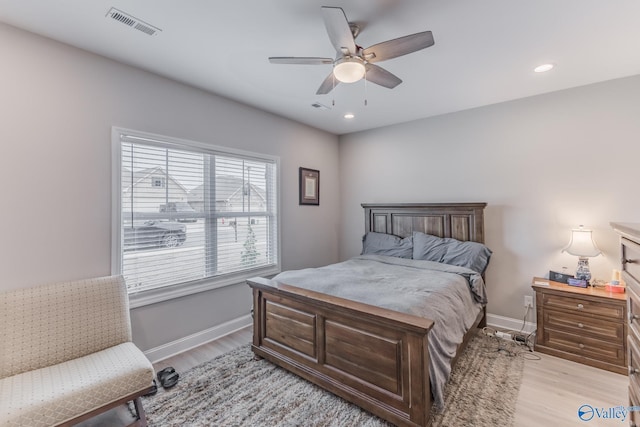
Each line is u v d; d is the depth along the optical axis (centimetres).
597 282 257
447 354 182
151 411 188
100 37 195
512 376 224
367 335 181
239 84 271
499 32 190
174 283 266
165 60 227
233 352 265
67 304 188
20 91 185
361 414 183
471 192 337
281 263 366
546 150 291
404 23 181
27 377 160
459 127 345
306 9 168
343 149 455
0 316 167
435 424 174
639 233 108
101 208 219
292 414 185
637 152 250
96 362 176
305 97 303
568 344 247
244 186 327
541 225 295
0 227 179
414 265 312
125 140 232
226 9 168
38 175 192
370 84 272
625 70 243
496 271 319
